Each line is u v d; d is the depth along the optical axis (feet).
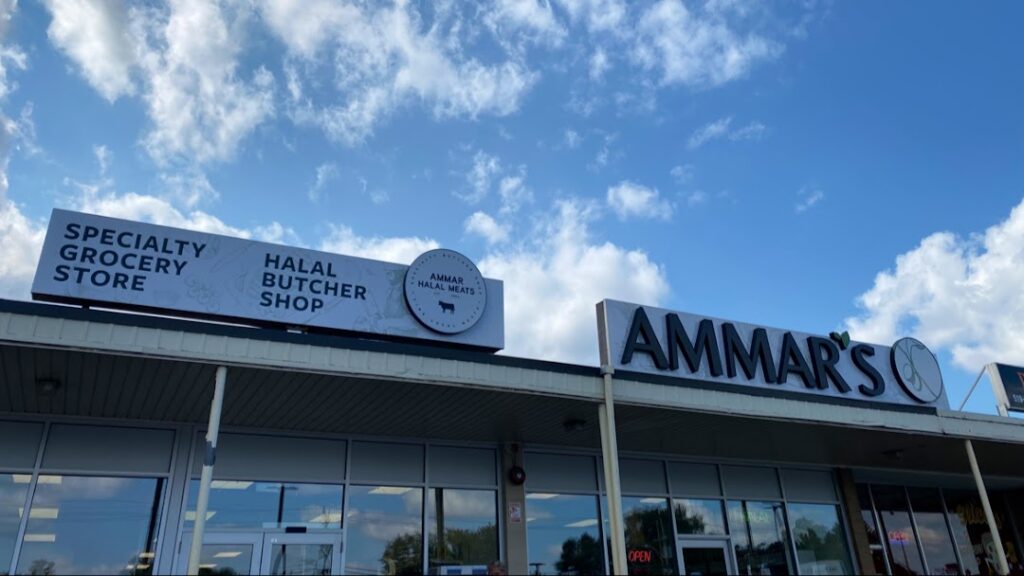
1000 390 42.50
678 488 40.93
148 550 28.12
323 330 28.63
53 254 25.08
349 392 26.32
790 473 45.44
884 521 50.67
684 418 31.65
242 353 22.17
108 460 28.50
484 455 35.94
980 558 54.24
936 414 36.29
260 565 29.71
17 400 26.27
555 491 37.17
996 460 45.16
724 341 34.55
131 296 25.55
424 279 30.81
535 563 35.35
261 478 30.83
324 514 31.53
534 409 29.63
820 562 44.14
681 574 39.01
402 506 33.22
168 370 23.30
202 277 26.89
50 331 20.20
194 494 29.45
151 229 26.71
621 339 31.86
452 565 32.17
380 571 31.73
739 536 41.88
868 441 38.34
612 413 26.96
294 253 28.86
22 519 26.61
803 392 35.17
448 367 25.08
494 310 32.40
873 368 38.50
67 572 26.76
